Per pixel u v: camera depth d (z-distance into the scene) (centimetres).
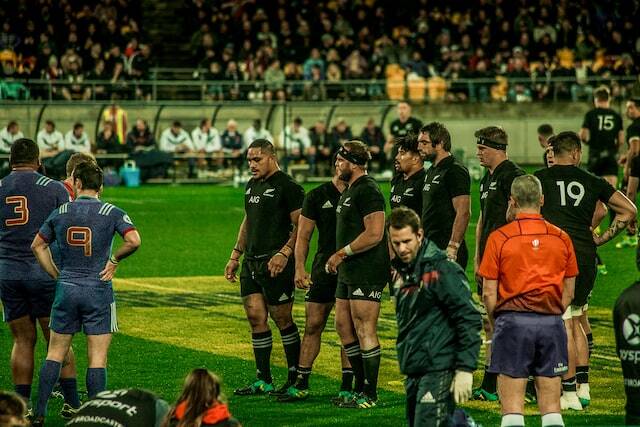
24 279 2545
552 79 10100
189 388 1788
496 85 10131
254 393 2803
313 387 2869
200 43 10612
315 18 10738
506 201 2702
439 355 2005
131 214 6881
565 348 2175
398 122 5244
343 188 2714
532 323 2147
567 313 2609
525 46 10612
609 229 2675
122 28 10381
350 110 9875
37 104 8919
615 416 2552
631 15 10931
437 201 2792
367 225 2573
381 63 10194
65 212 2433
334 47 10400
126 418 1856
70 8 10400
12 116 9250
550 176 2648
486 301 2181
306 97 9862
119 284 4512
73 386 2570
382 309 3931
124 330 3588
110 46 10194
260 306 2803
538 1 11006
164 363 3119
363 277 2600
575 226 2622
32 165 2595
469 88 10088
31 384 2616
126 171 8831
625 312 1867
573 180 2636
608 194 2642
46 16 10325
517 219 2189
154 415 1883
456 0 11106
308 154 9012
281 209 2783
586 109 10075
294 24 10794
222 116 9775
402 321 2039
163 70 10075
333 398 2736
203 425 1772
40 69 9819
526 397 2728
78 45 10044
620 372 3020
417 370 2016
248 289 2811
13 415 1630
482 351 3195
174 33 11119
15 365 2581
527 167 9769
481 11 10844
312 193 2733
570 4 10975
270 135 9100
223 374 3005
